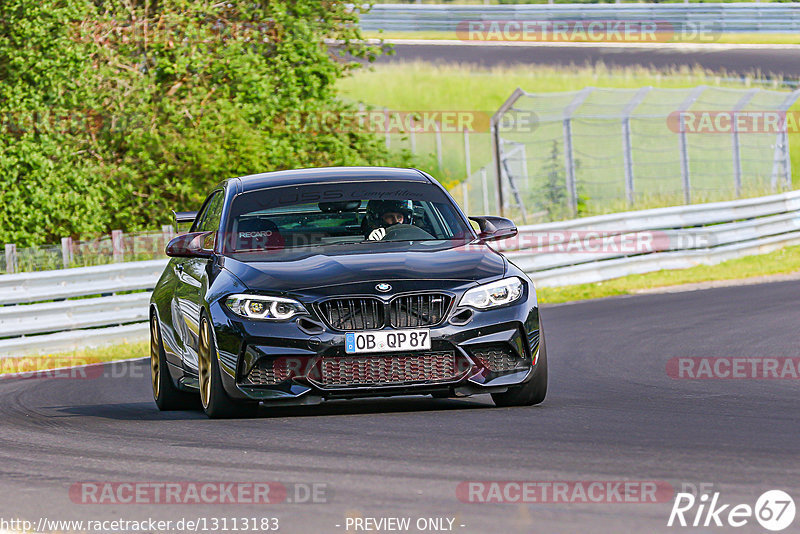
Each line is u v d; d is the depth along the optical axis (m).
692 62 127.19
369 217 26.33
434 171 105.31
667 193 97.50
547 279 62.34
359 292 22.83
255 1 80.12
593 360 35.09
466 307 22.98
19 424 25.84
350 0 82.38
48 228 67.38
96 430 23.75
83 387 35.56
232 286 23.69
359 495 15.62
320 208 26.59
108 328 51.50
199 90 74.75
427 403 26.05
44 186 66.19
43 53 68.06
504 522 13.90
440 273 23.52
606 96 115.56
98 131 72.50
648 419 22.17
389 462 17.95
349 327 22.73
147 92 72.38
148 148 72.50
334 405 25.84
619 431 20.55
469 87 121.12
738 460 17.39
